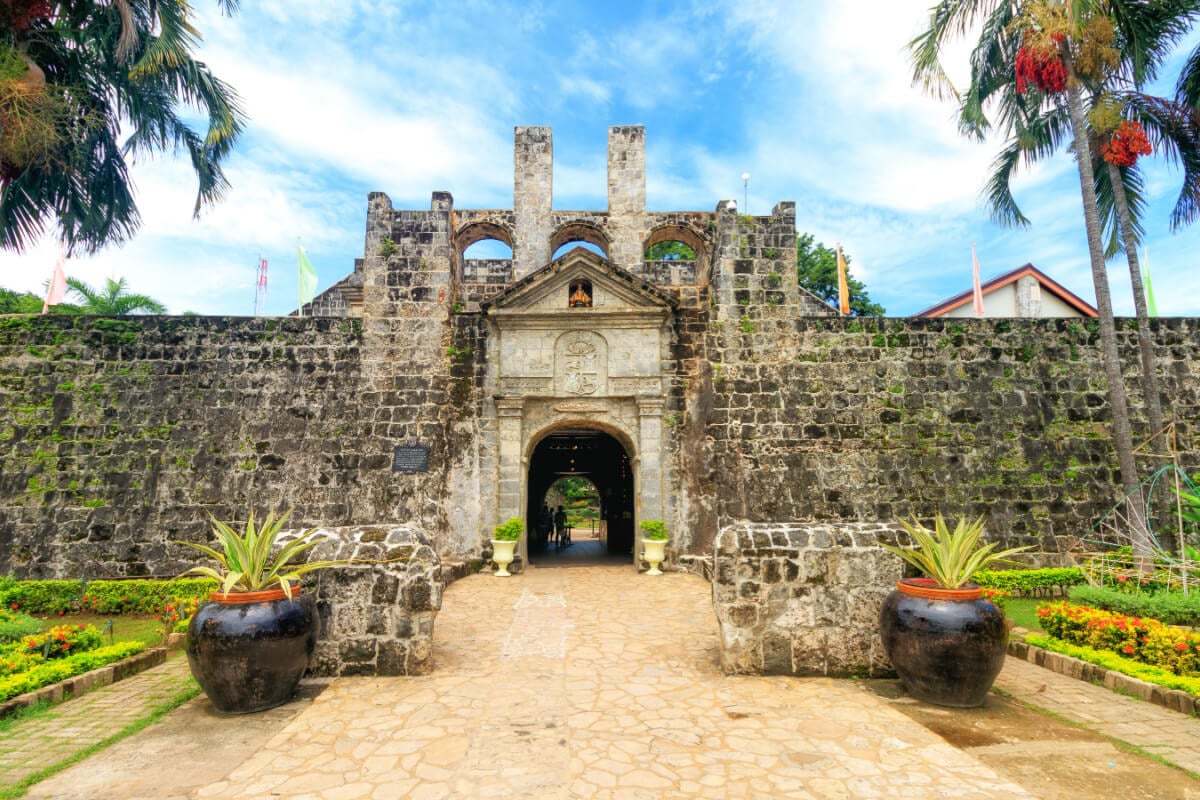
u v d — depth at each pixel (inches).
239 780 194.7
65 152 506.6
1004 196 636.1
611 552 836.6
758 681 286.0
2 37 445.1
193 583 514.6
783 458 632.4
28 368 621.6
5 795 184.5
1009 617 444.8
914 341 653.3
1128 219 561.3
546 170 709.3
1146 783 194.5
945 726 236.8
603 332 658.8
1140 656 309.3
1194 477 601.9
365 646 295.4
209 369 633.6
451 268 677.9
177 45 478.9
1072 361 649.6
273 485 612.4
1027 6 504.1
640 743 220.8
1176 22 518.6
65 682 275.3
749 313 660.1
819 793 186.5
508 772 199.5
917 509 619.5
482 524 631.8
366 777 196.7
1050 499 619.2
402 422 634.8
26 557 579.5
